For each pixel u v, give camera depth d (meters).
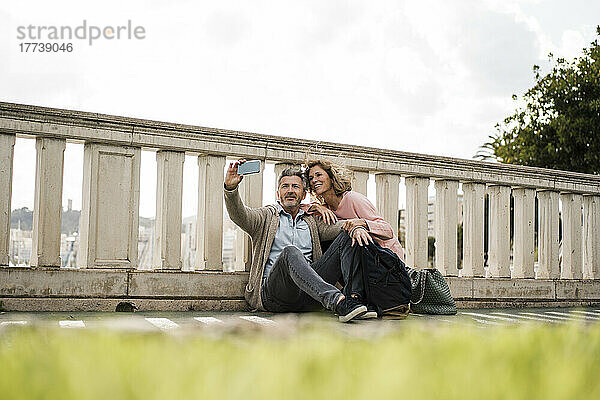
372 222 4.30
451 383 0.82
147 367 0.88
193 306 4.75
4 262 4.32
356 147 5.48
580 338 1.24
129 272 4.60
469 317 4.53
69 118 4.54
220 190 5.05
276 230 4.64
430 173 5.79
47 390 0.77
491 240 6.19
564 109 13.16
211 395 0.74
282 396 0.74
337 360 0.99
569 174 6.47
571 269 6.50
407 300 4.12
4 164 4.38
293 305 4.32
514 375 0.87
